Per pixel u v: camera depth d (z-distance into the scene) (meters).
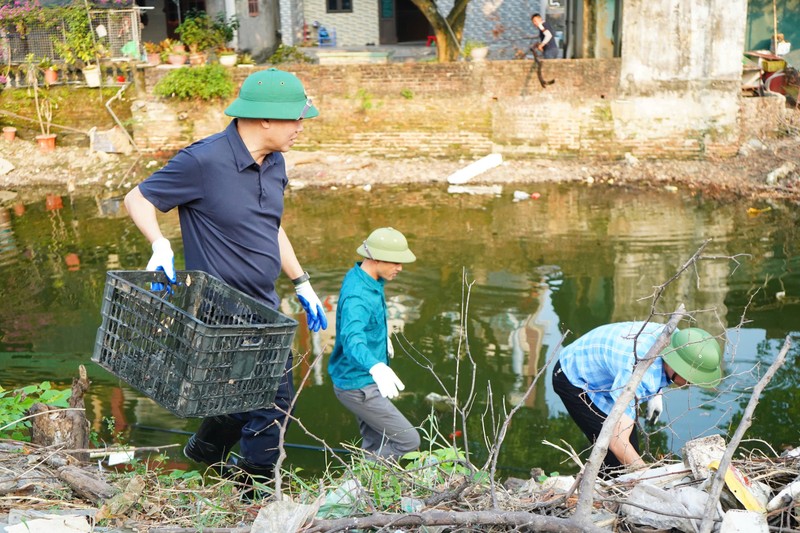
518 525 2.70
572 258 9.74
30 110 15.74
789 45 15.86
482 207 12.45
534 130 15.05
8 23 15.69
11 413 4.27
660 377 4.01
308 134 15.54
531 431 5.75
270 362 3.12
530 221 11.56
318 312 4.08
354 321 4.48
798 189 12.60
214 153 3.49
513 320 7.78
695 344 3.86
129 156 15.34
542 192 13.34
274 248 3.72
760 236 10.45
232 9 20.98
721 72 14.36
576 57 16.89
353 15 24.70
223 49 16.03
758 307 7.97
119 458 3.84
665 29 14.29
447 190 13.63
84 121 15.77
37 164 15.04
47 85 15.75
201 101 15.34
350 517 2.88
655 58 14.44
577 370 4.28
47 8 15.88
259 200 3.63
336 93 15.30
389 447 4.83
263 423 3.80
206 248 3.60
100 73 15.94
